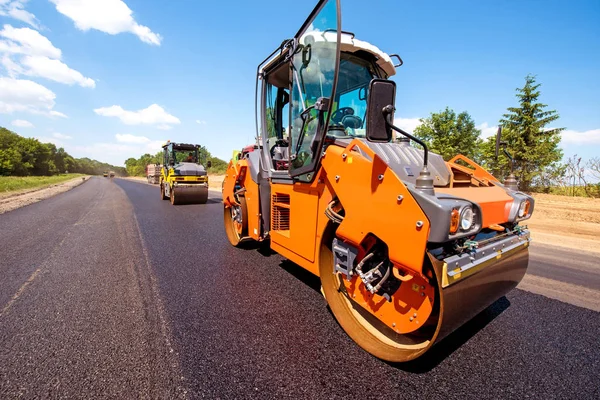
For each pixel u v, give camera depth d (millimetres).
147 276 3621
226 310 2768
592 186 13133
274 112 3898
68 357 2059
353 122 3104
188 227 6633
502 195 2330
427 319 1871
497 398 1693
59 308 2787
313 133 2600
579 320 2594
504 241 2180
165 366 1970
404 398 1692
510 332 2406
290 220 3113
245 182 4500
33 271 3766
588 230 6457
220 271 3812
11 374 1878
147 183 32156
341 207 2393
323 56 2445
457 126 18203
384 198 1844
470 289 1828
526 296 3072
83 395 1706
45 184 27750
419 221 1625
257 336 2334
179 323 2525
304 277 3621
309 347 2195
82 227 6547
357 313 2471
